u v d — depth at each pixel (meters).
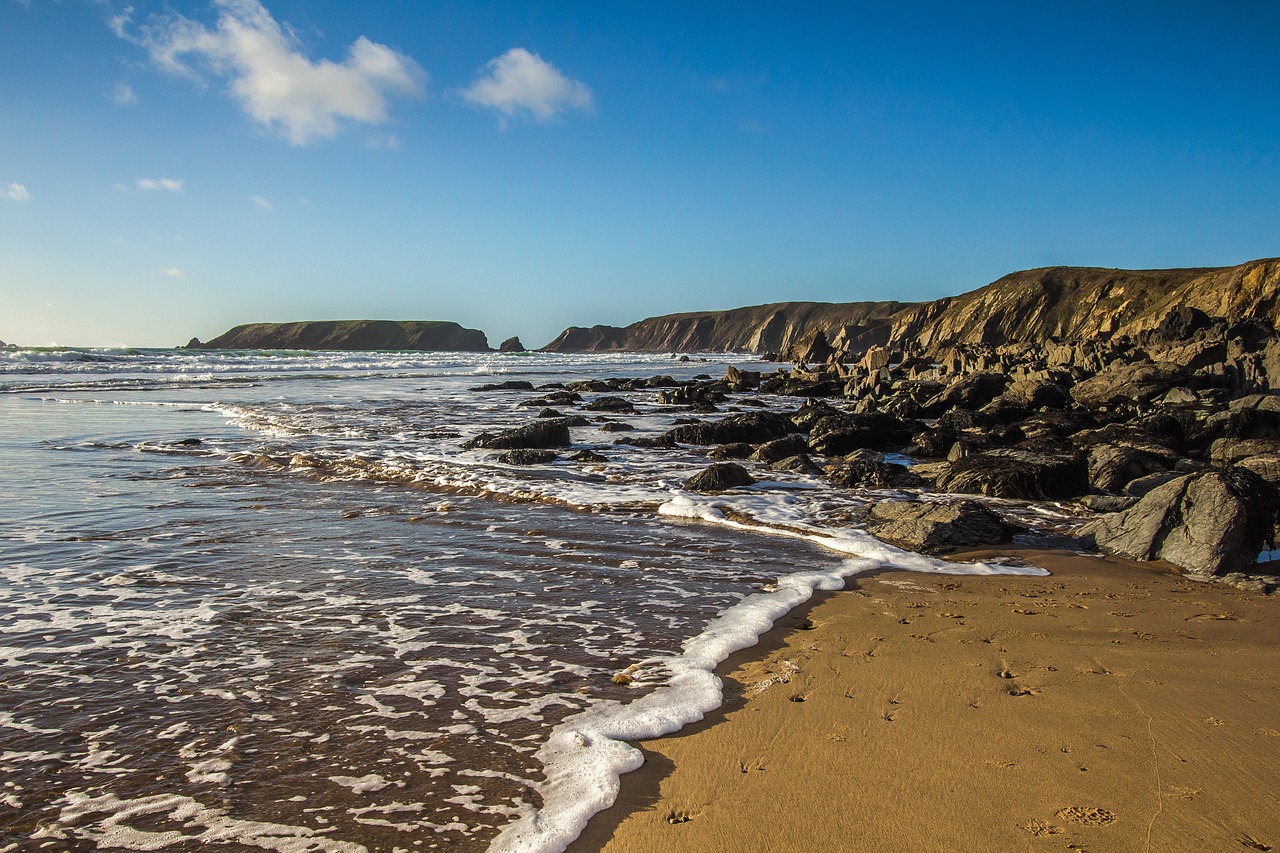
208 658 5.92
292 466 14.88
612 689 5.45
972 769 4.30
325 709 5.09
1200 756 4.40
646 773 4.32
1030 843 3.62
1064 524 11.01
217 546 9.22
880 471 14.22
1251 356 27.41
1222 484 8.89
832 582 8.12
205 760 4.41
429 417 24.86
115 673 5.61
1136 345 45.41
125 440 18.05
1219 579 8.19
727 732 4.80
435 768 4.35
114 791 4.08
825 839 3.68
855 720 4.94
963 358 48.75
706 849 3.62
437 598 7.47
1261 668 5.71
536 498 12.47
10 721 4.84
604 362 94.56
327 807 3.96
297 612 7.00
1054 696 5.26
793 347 103.50
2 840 3.64
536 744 4.63
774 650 6.25
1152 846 3.57
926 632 6.61
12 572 8.03
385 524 10.55
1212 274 81.81
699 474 13.69
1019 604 7.39
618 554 9.22
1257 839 3.61
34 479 13.23
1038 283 125.94
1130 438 16.69
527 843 3.66
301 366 57.72
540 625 6.78
